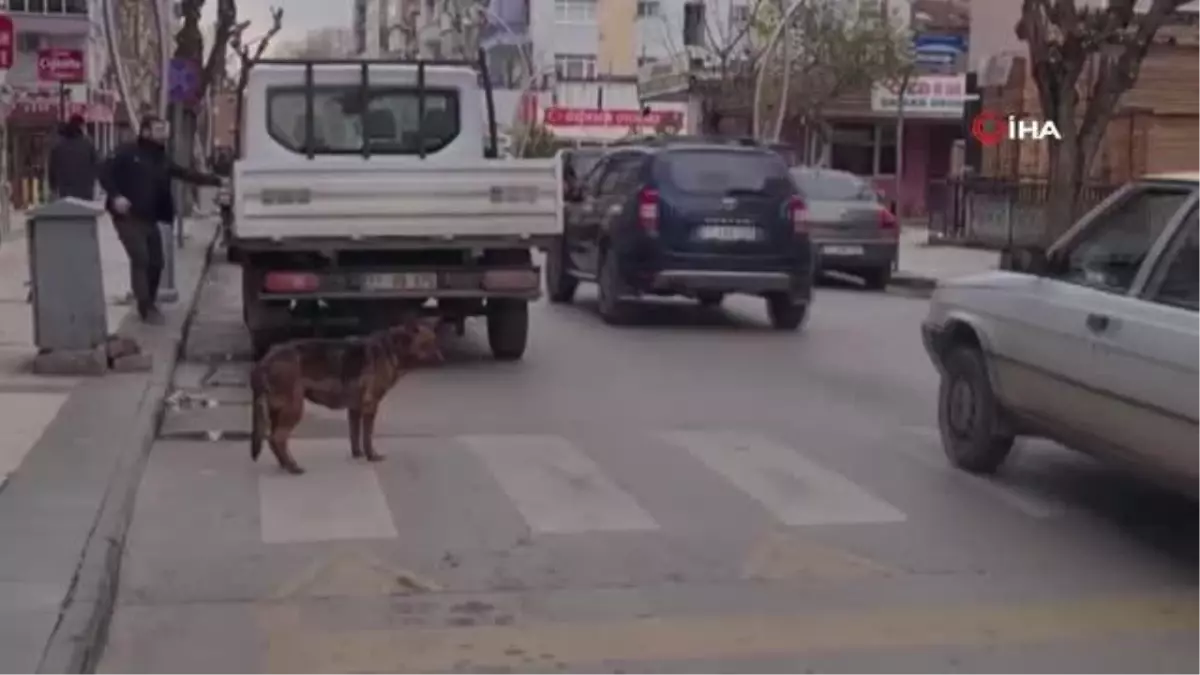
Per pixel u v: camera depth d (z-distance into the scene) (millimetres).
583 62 80062
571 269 20312
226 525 8461
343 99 15680
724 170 17703
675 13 80000
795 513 8812
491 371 14414
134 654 6410
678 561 7801
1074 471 9984
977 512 8883
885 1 55875
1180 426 7477
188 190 39000
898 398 13164
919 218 51406
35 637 6066
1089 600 7199
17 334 14922
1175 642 6609
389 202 13773
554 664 6285
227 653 6414
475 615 6914
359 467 9914
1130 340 7875
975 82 39406
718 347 16562
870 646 6531
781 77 45344
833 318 20016
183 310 17938
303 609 7000
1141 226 8414
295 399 9734
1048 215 23500
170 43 30531
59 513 8070
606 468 9961
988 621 6879
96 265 12609
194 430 11062
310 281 13859
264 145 15555
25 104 44375
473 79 15898
